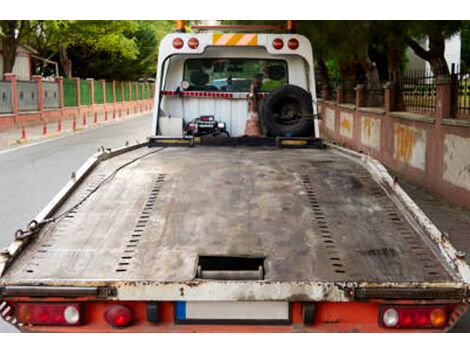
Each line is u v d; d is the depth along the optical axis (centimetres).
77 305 299
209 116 668
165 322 302
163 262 318
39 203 952
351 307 302
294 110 618
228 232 345
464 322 471
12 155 1587
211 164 470
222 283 293
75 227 355
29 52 3303
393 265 316
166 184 413
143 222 359
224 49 661
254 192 398
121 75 4384
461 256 307
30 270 312
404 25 1033
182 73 668
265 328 299
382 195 398
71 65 4022
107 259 322
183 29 672
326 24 1058
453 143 915
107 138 2109
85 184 421
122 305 300
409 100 1238
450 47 2759
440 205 904
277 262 317
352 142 1700
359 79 1869
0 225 806
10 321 304
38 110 2770
